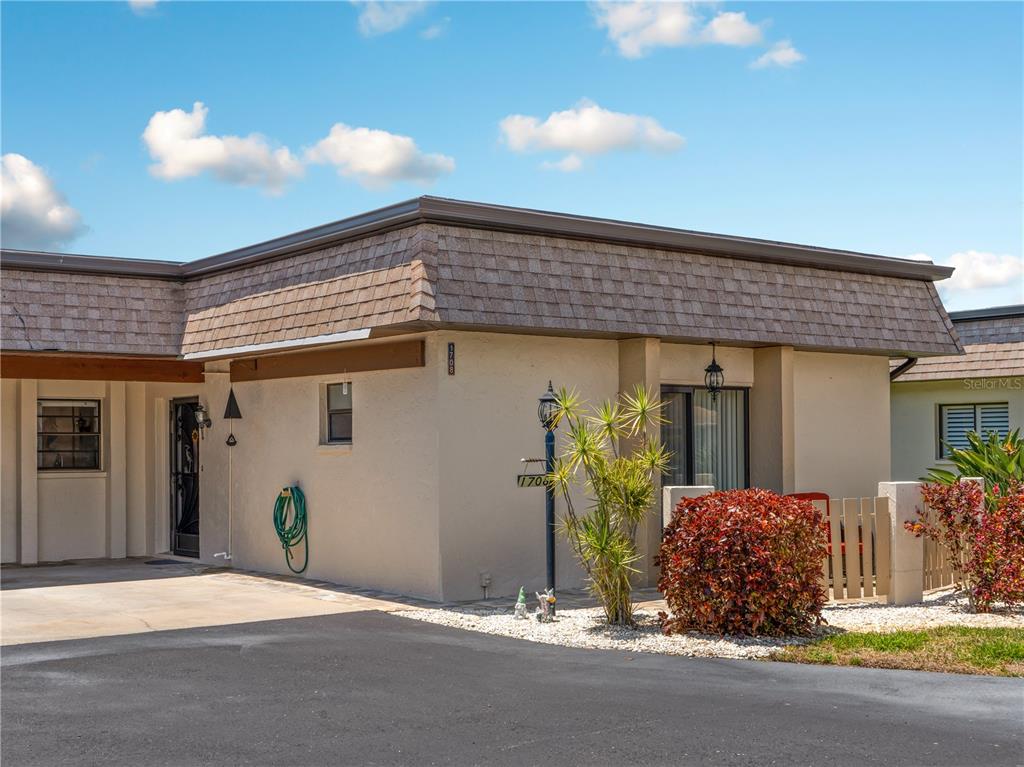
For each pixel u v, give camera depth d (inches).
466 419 481.4
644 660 354.0
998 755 248.4
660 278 522.0
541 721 279.0
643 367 520.4
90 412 689.6
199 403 651.5
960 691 308.2
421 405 482.3
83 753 255.4
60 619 435.8
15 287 553.9
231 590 517.3
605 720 279.3
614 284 503.8
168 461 695.1
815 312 577.9
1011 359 769.6
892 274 624.1
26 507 648.4
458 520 478.3
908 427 858.1
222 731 272.7
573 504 516.1
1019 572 432.8
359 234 488.7
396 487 496.7
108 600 487.2
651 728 271.6
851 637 376.2
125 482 687.1
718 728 271.0
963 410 828.0
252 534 596.1
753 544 379.6
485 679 326.6
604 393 528.1
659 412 534.3
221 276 578.2
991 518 441.1
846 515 460.8
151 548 692.7
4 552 644.1
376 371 508.1
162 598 492.7
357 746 259.4
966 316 815.1
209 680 326.3
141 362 604.1
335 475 535.8
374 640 389.1
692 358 561.9
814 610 389.1
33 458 653.9
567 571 515.8
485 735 267.3
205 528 631.8
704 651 364.8
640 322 504.1
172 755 253.6
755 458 589.3
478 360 485.7
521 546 498.0
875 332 600.4
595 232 502.3
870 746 255.4
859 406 632.4
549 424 439.2
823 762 244.1
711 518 386.3
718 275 545.3
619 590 407.5
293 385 565.9
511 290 468.8
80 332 564.1
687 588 389.7
